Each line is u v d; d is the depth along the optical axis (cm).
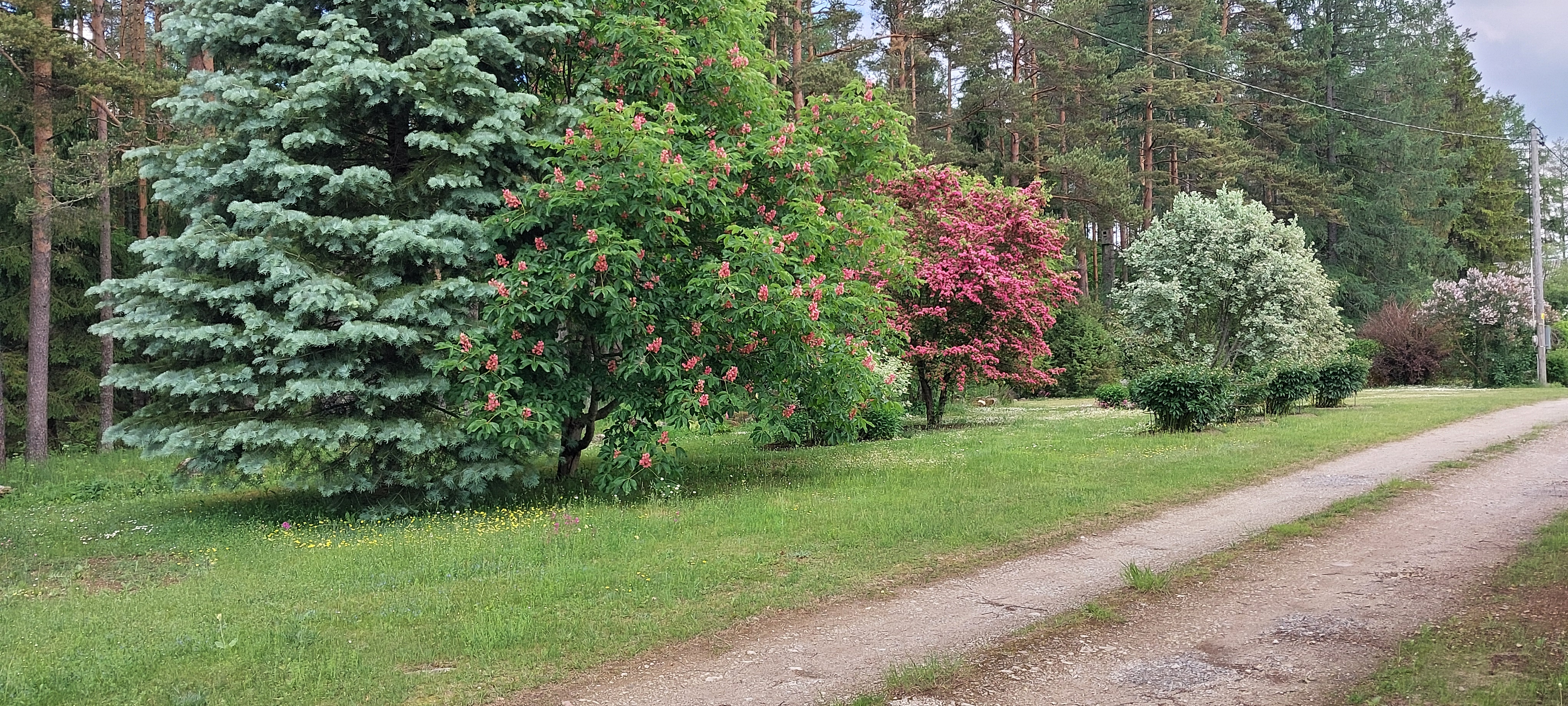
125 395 2259
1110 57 3078
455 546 770
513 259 1017
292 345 879
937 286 1700
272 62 1006
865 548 728
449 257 958
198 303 945
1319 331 2167
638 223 982
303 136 926
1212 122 3775
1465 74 4984
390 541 810
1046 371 2383
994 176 3127
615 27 1045
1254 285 2105
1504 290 2761
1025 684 445
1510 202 4788
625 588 629
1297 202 3622
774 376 1088
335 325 950
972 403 2458
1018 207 1798
